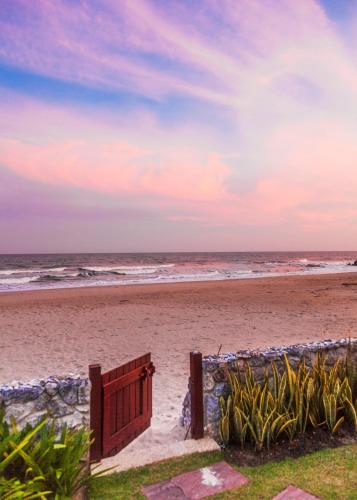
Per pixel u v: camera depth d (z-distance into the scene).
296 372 5.00
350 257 137.62
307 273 48.16
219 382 4.57
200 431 4.44
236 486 3.50
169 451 4.12
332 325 13.88
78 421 3.94
